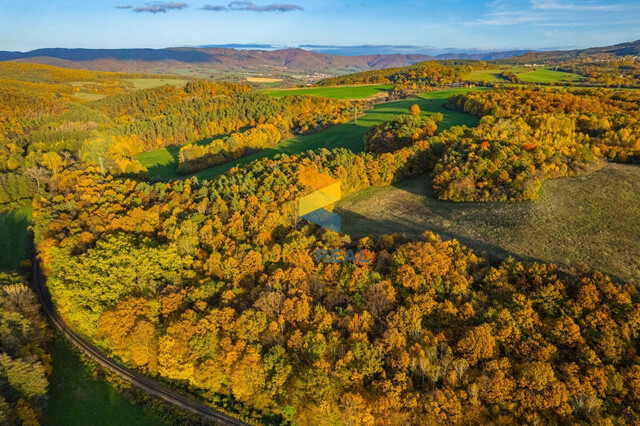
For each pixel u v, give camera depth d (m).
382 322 52.34
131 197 88.81
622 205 74.81
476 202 83.38
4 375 49.94
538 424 41.72
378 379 47.16
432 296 54.91
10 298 63.81
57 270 70.50
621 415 41.34
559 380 44.28
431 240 65.06
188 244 68.44
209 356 52.97
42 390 52.75
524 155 88.06
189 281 63.81
